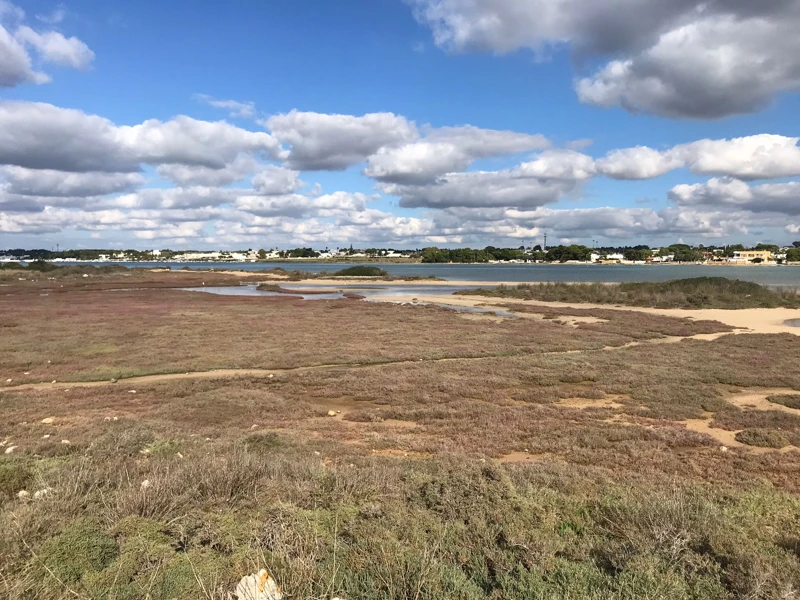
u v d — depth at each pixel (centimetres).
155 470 677
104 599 380
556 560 479
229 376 1780
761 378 1708
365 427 1186
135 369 1850
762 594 412
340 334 2786
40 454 849
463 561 477
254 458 756
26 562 427
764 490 771
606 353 2248
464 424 1197
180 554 463
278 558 443
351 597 399
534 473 800
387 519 553
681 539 512
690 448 1049
